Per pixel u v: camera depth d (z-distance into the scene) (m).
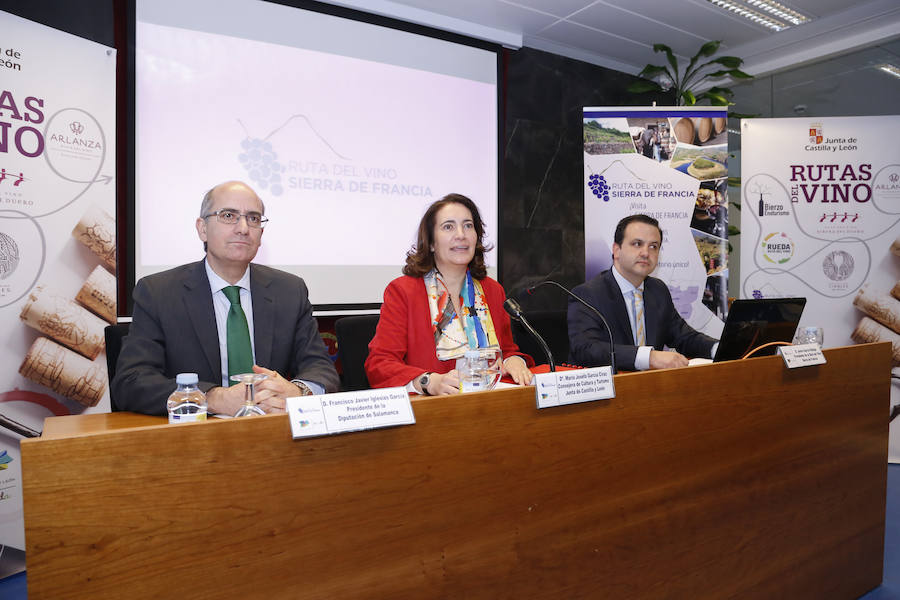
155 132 2.92
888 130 3.68
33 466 0.70
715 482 1.42
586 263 3.84
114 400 1.63
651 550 1.30
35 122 2.30
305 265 3.33
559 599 1.15
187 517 0.80
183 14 2.98
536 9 3.83
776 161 3.79
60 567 0.72
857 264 3.69
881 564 1.94
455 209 1.90
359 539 0.93
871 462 1.88
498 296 2.07
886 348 1.93
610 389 1.21
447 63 3.83
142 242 2.90
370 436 0.94
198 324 1.70
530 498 1.11
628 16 3.99
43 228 2.33
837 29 4.17
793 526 1.62
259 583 0.85
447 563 1.02
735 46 4.49
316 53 3.35
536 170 4.48
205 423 0.81
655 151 3.87
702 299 3.88
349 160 3.46
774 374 1.56
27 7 2.44
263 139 3.19
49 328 2.35
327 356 1.85
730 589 1.46
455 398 1.03
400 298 1.89
